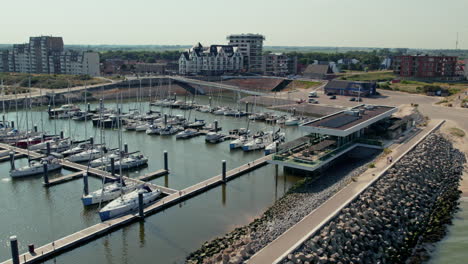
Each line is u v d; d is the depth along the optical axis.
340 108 138.50
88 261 43.66
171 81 198.88
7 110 139.00
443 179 68.38
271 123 120.69
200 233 49.38
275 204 56.59
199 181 68.75
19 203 59.34
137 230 50.44
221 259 39.75
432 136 87.31
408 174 63.41
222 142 97.00
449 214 56.16
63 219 54.12
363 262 41.97
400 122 92.44
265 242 42.56
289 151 72.31
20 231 50.78
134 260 43.78
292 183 66.50
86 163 79.25
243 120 126.44
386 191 56.16
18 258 41.12
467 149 86.62
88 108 137.50
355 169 68.00
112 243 47.38
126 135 104.44
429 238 49.56
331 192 57.22
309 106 144.88
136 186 61.38
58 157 79.88
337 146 74.44
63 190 64.25
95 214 55.62
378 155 73.94
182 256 44.22
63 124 119.00
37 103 149.75
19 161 79.81
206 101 172.25
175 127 109.12
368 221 48.03
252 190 63.41
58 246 44.81
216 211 55.59
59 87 179.75
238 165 78.38
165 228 50.75
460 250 46.69
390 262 43.50
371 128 88.06
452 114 121.62
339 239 42.81
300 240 40.75
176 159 82.19
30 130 103.75
